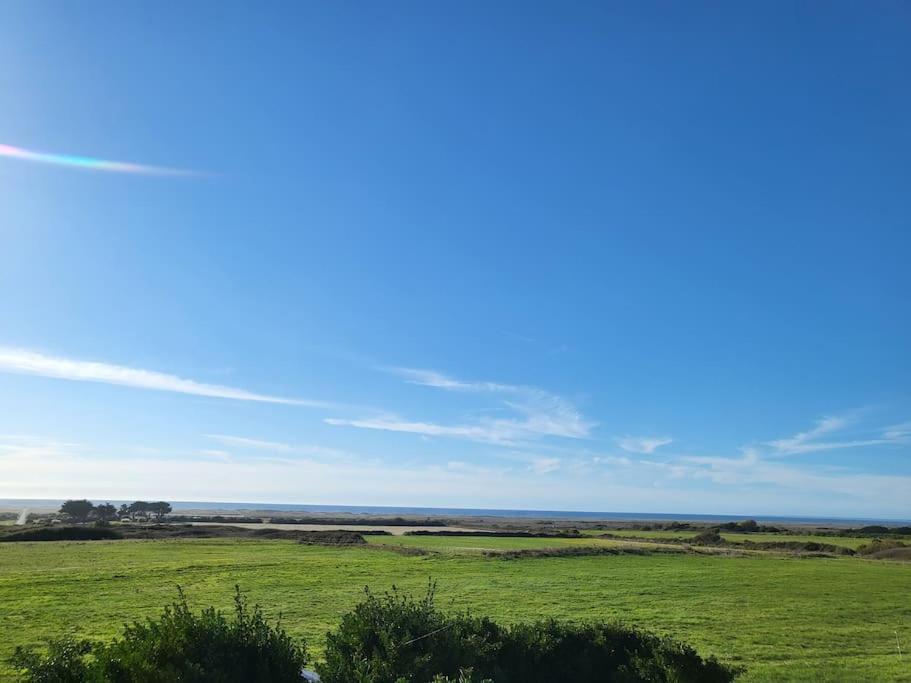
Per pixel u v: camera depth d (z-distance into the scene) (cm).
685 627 2977
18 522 14562
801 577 5378
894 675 2048
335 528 14625
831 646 2616
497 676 1153
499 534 11600
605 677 1281
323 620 2922
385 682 996
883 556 8094
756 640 2691
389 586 4209
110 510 17262
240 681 946
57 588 3834
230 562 5522
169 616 996
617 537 11538
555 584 4519
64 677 873
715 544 10019
